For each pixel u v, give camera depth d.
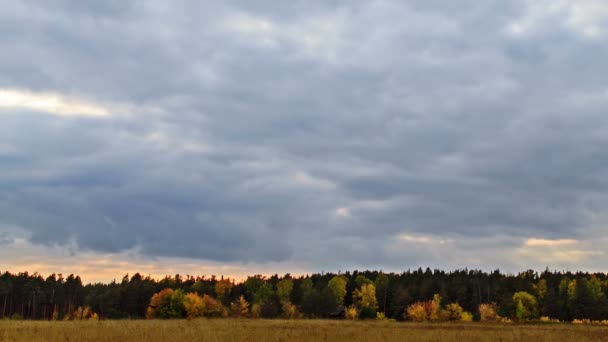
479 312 119.12
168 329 29.91
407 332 33.59
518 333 34.59
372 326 45.12
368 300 121.88
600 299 107.62
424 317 109.88
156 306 90.19
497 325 59.31
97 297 119.50
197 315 88.88
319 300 109.94
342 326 43.25
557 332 37.75
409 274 163.75
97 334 25.47
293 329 35.56
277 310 112.25
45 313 121.62
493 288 134.88
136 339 23.33
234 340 24.47
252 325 41.03
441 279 147.00
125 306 113.44
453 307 110.69
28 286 123.25
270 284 144.38
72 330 28.17
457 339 28.91
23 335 24.19
